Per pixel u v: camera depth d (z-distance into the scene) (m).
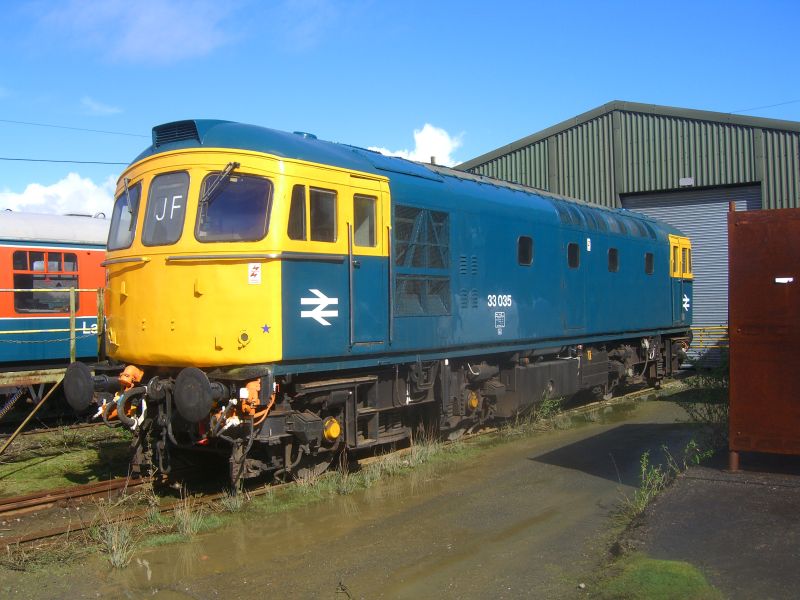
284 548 5.95
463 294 10.02
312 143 8.16
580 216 13.39
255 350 7.01
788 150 19.48
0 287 12.48
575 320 12.93
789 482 6.55
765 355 6.83
